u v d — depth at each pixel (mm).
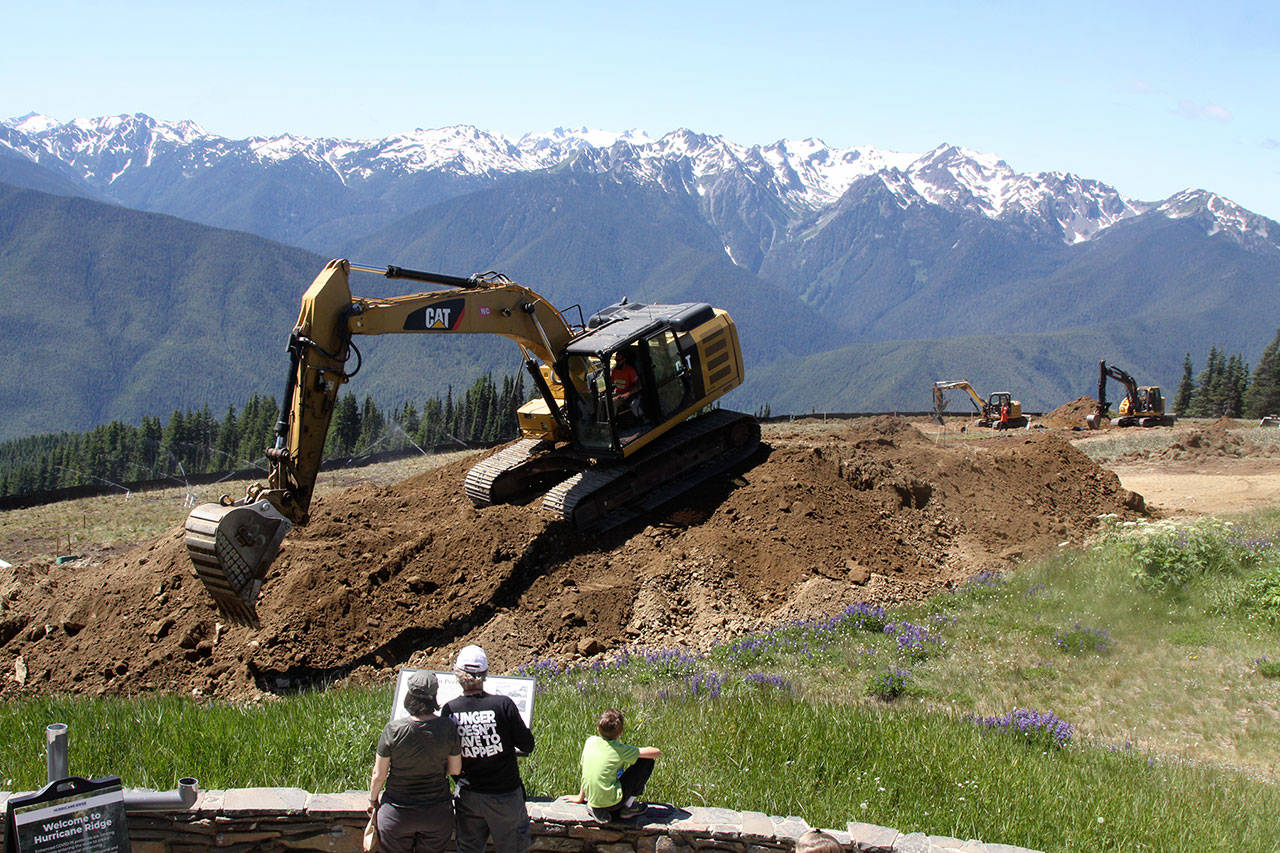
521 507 19578
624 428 20219
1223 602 16156
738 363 22453
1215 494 27297
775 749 9727
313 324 14773
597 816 7453
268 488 14320
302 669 15547
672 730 10281
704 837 7379
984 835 8297
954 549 20000
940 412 55156
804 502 19719
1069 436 44719
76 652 16922
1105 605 16547
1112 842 8500
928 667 14625
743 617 16906
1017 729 11547
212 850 7301
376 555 18453
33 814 6211
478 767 6918
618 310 22031
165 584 17391
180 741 9383
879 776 9234
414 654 16172
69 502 35875
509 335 18953
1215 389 122000
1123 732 12492
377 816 6816
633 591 17344
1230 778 10688
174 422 131000
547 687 13641
